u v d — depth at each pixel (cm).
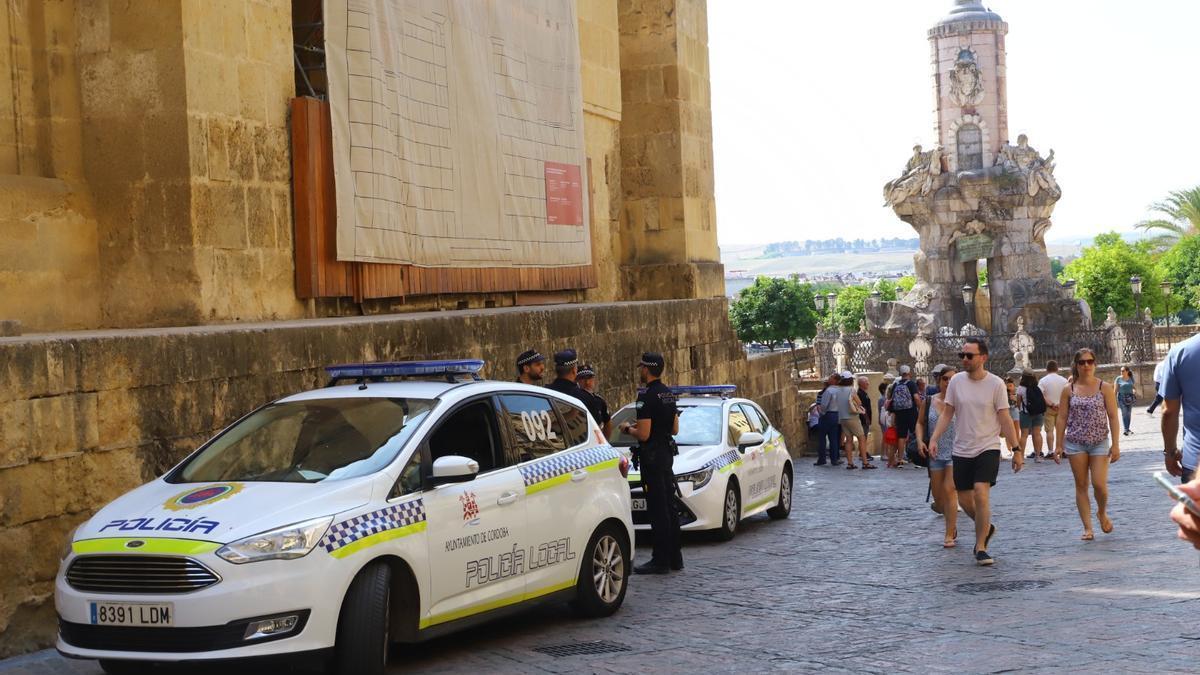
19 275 1274
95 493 969
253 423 868
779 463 1720
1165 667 754
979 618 948
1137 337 5341
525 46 2078
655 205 2662
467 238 1878
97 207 1367
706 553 1395
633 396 2131
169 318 1347
